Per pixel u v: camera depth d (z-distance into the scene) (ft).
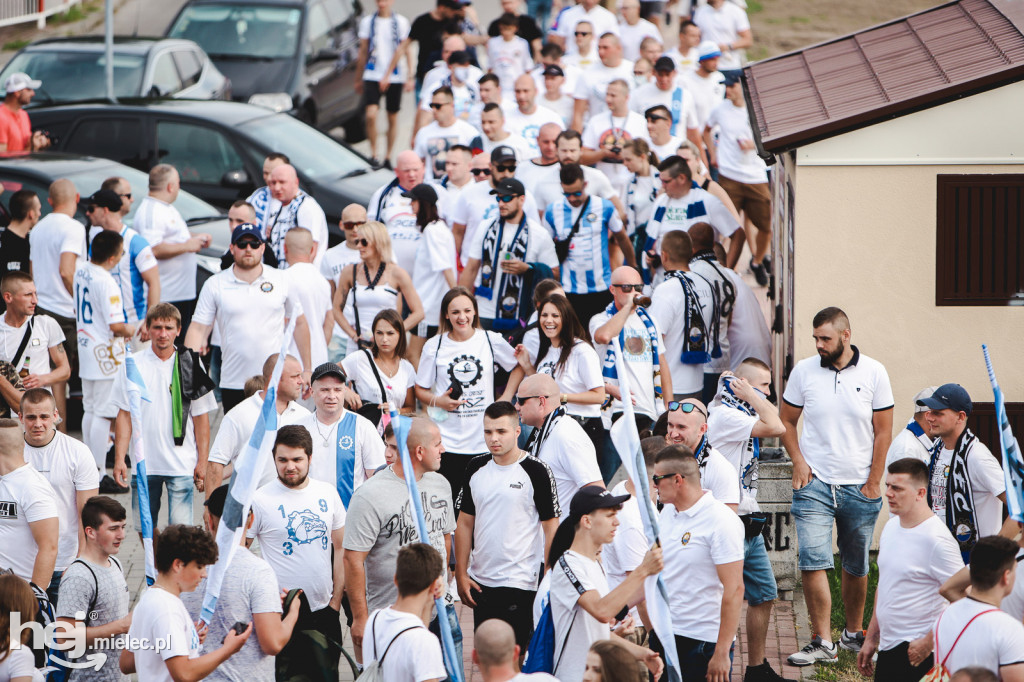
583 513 61.36
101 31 254.47
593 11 177.99
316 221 121.29
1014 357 91.86
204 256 126.00
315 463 79.30
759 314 103.86
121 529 66.54
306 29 190.60
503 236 109.19
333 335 109.70
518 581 71.77
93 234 111.24
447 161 128.06
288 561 70.23
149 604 60.39
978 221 91.20
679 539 67.87
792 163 95.71
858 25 246.06
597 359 89.15
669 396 96.94
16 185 130.62
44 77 172.35
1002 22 102.27
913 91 91.25
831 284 92.89
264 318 99.25
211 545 60.95
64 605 65.41
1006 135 89.86
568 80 159.63
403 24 186.50
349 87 197.98
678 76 152.15
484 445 88.89
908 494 66.74
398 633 58.08
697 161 126.00
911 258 91.91
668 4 209.97
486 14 243.40
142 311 108.99
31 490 72.79
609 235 123.34
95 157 140.15
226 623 63.21
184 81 175.94
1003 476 72.38
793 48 231.50
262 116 154.51
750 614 75.82
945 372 92.48
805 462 81.25
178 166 149.38
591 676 53.52
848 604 80.94
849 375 80.64
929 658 67.56
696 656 67.77
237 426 80.89
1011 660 56.70
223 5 194.70
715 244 116.57
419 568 58.85
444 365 88.63
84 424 104.01
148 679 60.39
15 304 100.22
